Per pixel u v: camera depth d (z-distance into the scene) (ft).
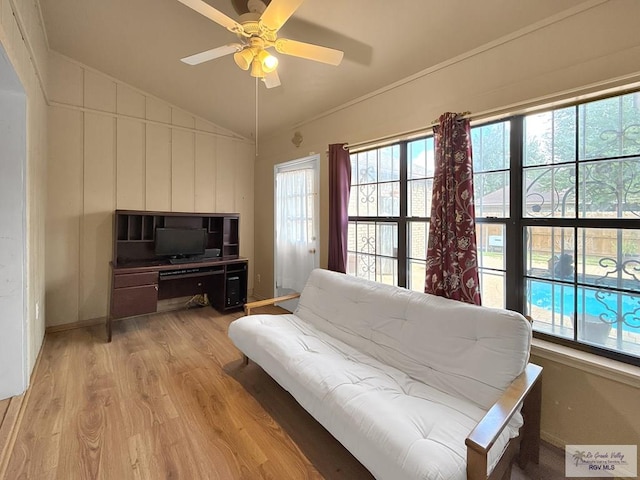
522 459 5.52
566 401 5.82
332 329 8.50
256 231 15.93
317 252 12.00
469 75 7.10
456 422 4.78
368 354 7.38
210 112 13.61
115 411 6.81
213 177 14.73
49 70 10.78
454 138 7.11
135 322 12.35
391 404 5.16
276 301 10.03
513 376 5.26
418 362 6.51
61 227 11.33
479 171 7.38
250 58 6.15
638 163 5.32
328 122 11.24
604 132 5.66
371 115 9.55
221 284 13.56
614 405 5.30
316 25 7.36
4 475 5.10
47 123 10.79
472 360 5.74
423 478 3.78
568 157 6.08
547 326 6.48
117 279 10.57
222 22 5.49
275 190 14.34
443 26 6.62
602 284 5.79
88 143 11.72
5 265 7.07
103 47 10.11
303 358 6.68
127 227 12.28
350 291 8.66
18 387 7.24
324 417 5.39
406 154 9.00
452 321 6.30
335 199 10.39
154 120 13.05
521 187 6.71
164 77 11.48
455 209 7.11
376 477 4.43
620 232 5.57
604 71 5.25
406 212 9.04
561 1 5.50
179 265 11.93
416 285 8.83
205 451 5.75
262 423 6.57
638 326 5.41
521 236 6.73
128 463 5.43
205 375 8.43
